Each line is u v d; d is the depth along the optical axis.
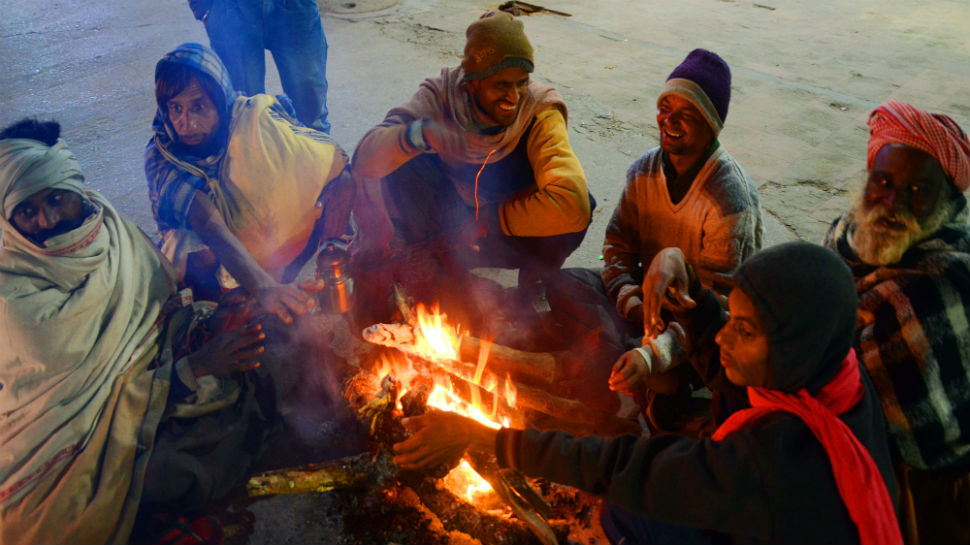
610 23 7.16
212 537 2.35
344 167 3.30
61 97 5.61
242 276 2.78
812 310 1.42
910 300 1.73
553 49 6.45
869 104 5.42
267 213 3.06
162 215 2.96
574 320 2.95
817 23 7.25
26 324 2.24
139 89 5.74
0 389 2.35
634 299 2.68
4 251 2.32
